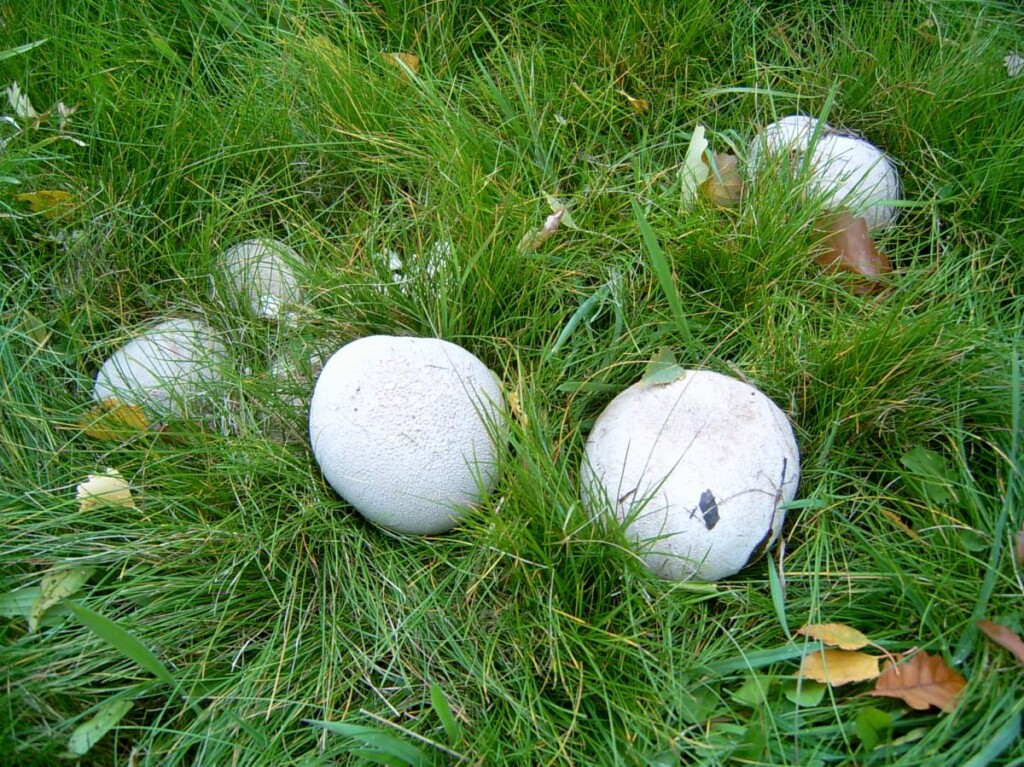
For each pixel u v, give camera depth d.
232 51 2.84
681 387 2.09
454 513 2.04
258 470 2.15
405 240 2.46
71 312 2.45
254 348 2.35
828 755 1.74
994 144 2.63
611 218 2.56
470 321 2.37
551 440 2.16
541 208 2.53
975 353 2.22
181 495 2.13
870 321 2.27
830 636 1.88
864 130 2.80
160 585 2.01
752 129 2.77
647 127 2.78
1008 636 1.78
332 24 2.91
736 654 1.92
